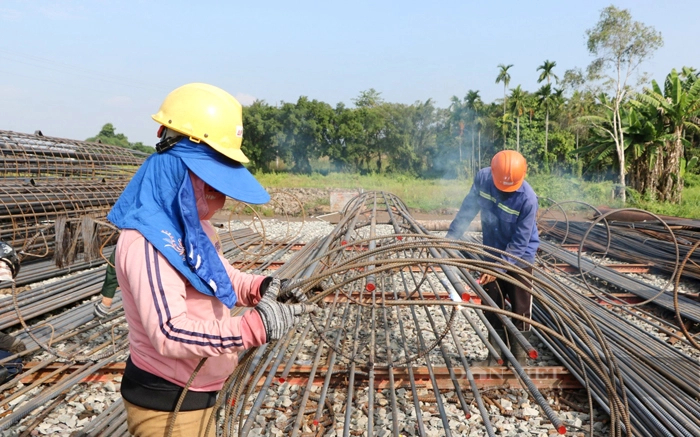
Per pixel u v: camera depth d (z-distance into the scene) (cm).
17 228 720
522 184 402
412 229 521
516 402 362
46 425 327
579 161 3156
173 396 165
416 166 4384
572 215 1745
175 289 148
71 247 577
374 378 380
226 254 877
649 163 2269
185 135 157
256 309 150
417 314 537
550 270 759
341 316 523
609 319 505
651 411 327
